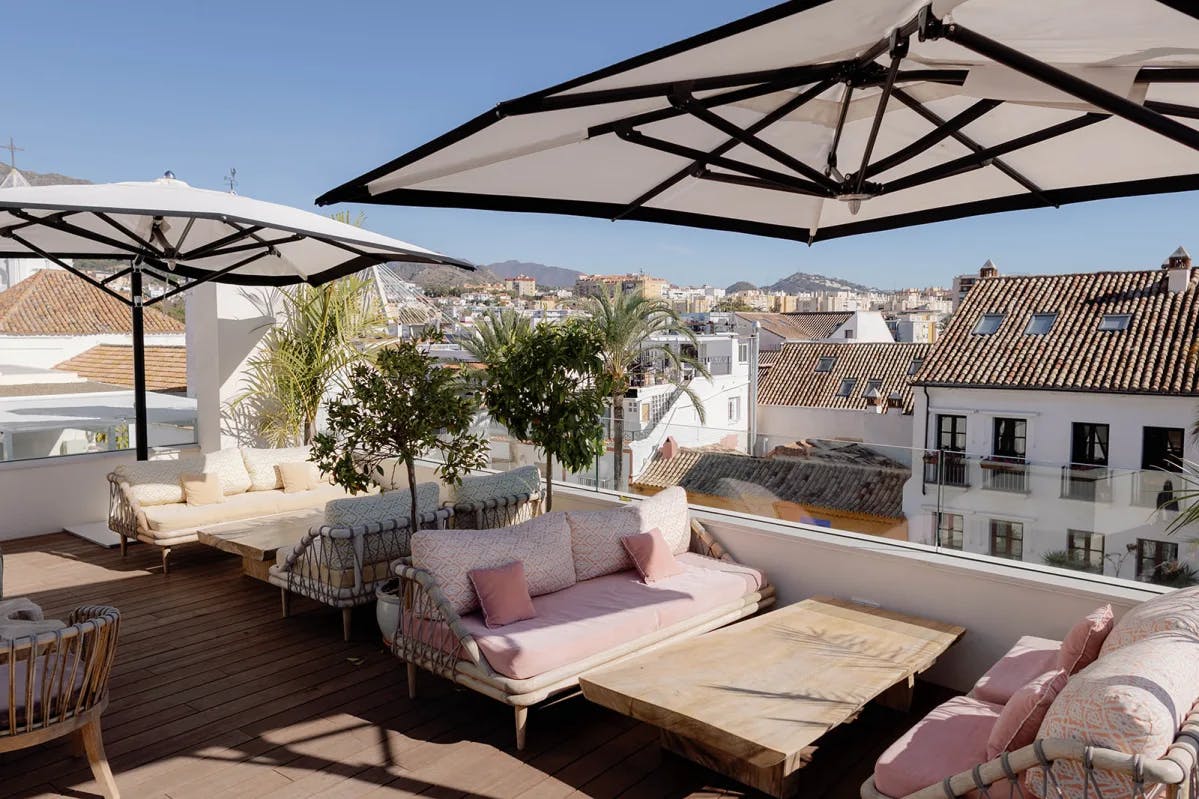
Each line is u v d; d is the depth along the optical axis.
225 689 4.16
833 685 3.29
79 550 6.76
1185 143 1.55
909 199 3.25
